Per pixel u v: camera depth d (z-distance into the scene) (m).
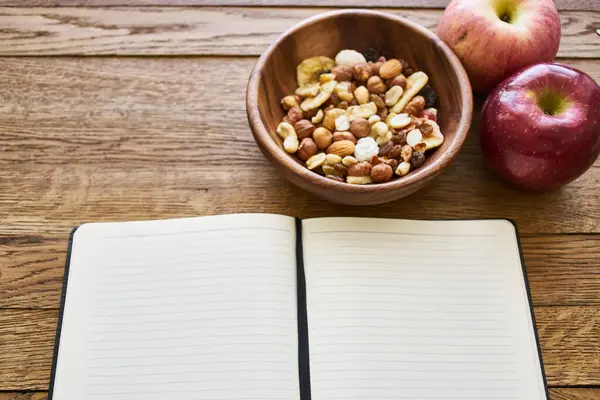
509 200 0.69
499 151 0.66
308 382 0.62
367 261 0.66
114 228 0.66
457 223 0.67
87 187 0.69
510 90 0.66
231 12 0.76
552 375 0.64
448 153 0.64
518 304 0.65
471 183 0.70
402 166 0.66
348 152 0.67
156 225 0.66
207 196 0.69
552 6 0.69
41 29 0.75
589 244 0.68
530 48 0.68
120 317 0.64
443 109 0.69
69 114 0.72
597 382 0.64
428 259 0.66
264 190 0.69
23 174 0.69
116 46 0.74
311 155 0.67
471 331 0.64
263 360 0.63
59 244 0.67
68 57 0.74
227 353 0.63
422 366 0.63
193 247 0.66
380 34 0.70
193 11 0.76
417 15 0.76
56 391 0.62
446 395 0.63
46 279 0.66
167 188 0.69
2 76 0.73
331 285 0.65
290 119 0.68
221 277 0.65
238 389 0.62
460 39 0.68
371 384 0.63
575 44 0.75
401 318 0.64
